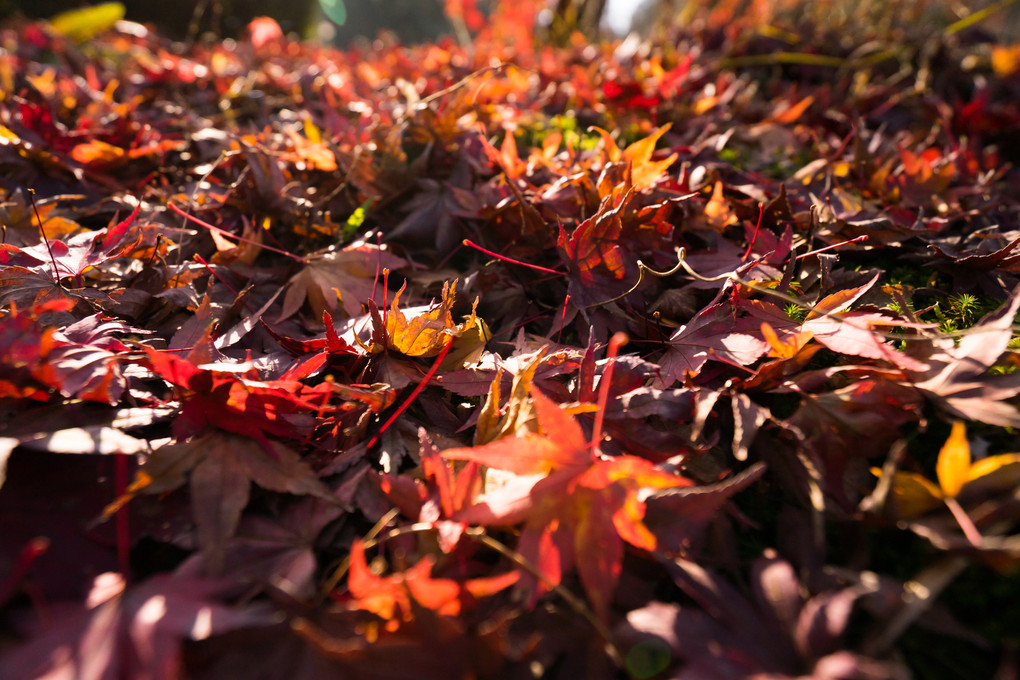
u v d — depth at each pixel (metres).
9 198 0.31
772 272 0.24
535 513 0.17
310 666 0.15
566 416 0.17
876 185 0.33
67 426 0.18
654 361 0.23
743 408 0.19
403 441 0.21
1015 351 0.20
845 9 0.98
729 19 0.78
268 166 0.31
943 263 0.27
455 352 0.23
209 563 0.16
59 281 0.24
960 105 0.42
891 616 0.15
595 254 0.24
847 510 0.18
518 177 0.29
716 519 0.18
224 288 0.28
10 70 0.45
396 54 0.57
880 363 0.21
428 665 0.15
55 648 0.14
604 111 0.45
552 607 0.17
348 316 0.26
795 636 0.15
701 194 0.32
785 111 0.46
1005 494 0.17
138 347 0.21
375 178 0.33
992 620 0.16
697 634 0.15
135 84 0.50
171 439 0.19
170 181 0.38
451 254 0.29
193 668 0.15
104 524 0.17
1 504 0.17
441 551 0.17
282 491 0.18
